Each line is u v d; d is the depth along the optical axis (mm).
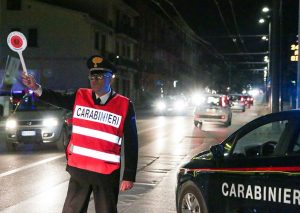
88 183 4492
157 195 8484
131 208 7559
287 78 29875
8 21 45344
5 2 45250
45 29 45344
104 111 4520
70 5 49812
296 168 4469
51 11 45281
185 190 5957
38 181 9812
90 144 4484
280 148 4820
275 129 5492
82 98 4609
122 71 56438
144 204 7816
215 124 25625
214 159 5547
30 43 45531
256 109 51969
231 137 5562
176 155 13766
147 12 67562
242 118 33844
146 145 16328
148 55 68625
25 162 12297
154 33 71688
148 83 68562
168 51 79375
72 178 4555
